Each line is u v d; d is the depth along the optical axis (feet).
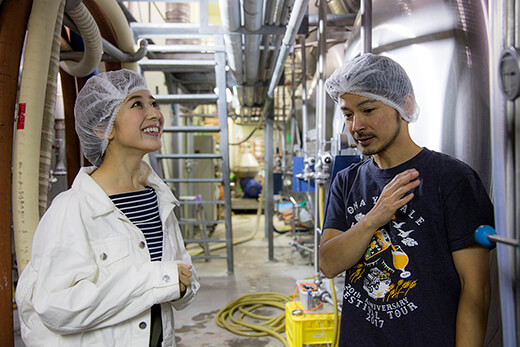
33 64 4.05
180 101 10.77
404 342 2.67
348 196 3.22
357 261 2.91
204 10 7.48
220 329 7.38
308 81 11.61
